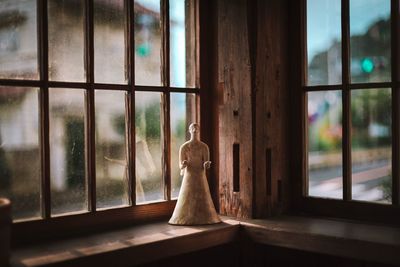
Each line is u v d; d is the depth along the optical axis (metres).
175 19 1.94
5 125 1.50
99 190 1.72
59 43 1.62
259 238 1.77
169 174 1.92
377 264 1.73
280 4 1.98
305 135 1.99
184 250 1.63
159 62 1.90
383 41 1.79
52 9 1.60
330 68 1.92
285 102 2.00
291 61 2.01
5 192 1.50
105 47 1.73
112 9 1.75
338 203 1.89
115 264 1.44
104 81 1.73
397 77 1.75
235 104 1.94
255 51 1.88
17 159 1.53
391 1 1.76
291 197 2.02
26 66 1.54
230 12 1.95
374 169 1.81
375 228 1.72
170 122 1.92
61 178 1.62
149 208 1.85
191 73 2.00
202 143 1.84
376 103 1.80
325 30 1.93
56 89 1.61
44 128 1.57
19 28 1.52
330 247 1.62
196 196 1.81
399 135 1.75
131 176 1.80
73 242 1.53
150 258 1.53
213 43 2.03
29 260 1.33
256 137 1.88
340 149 1.89
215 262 1.94
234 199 1.95
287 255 1.92
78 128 1.66
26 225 1.52
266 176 1.94
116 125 1.76
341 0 1.87
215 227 1.76
